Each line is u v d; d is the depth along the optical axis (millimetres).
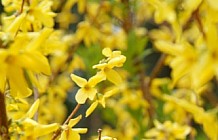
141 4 1424
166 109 1126
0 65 489
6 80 509
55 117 1433
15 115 699
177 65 513
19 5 733
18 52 492
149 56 2461
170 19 564
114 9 1362
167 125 1059
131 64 1276
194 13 510
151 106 1260
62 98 1455
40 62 491
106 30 1442
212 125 847
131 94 1271
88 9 1414
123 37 1432
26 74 524
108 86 1261
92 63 1313
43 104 1210
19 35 536
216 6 436
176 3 556
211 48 465
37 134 578
